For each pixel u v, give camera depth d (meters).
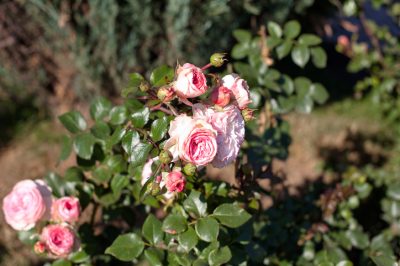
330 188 1.47
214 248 0.97
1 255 1.88
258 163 1.27
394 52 2.18
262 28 1.36
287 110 1.31
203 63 2.40
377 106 2.58
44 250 1.09
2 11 2.18
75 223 1.16
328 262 1.16
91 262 1.20
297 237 1.33
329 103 2.75
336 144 2.44
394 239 1.40
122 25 2.19
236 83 0.93
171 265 1.02
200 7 2.15
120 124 1.07
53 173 1.16
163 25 2.23
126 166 1.12
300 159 2.35
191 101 0.94
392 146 2.44
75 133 1.14
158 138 0.93
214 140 0.86
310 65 3.04
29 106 2.69
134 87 0.99
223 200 1.06
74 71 2.42
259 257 1.11
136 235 1.03
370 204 1.68
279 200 1.40
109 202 1.16
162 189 0.93
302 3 2.45
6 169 2.34
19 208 1.08
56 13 2.13
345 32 3.14
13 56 2.35
